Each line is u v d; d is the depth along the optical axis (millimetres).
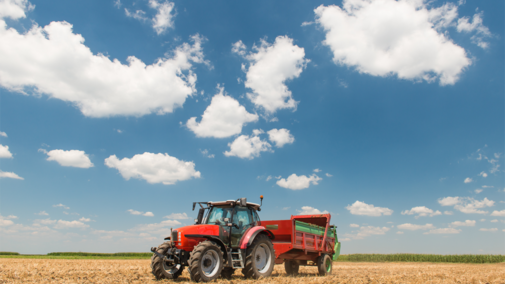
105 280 9602
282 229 11969
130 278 10180
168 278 9906
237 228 10359
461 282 10930
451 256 36438
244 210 10883
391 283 10289
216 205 10852
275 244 11750
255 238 10430
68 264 16531
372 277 11969
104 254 36375
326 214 13656
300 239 11867
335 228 14797
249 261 9859
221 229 10000
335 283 9875
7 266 13953
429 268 19453
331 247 14070
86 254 35781
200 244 8984
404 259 37438
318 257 12984
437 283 10383
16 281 9031
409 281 10812
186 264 9336
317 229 13156
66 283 8852
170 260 9469
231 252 9961
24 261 19359
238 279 9750
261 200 11547
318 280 10266
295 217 14453
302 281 9867
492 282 10906
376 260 38188
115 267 14688
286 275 12133
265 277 10234
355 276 12367
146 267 14930
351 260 38969
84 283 8961
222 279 9414
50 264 16125
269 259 10773
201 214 11023
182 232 9289
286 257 12281
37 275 10656
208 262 9078
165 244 10023
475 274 13891
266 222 12508
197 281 8586
